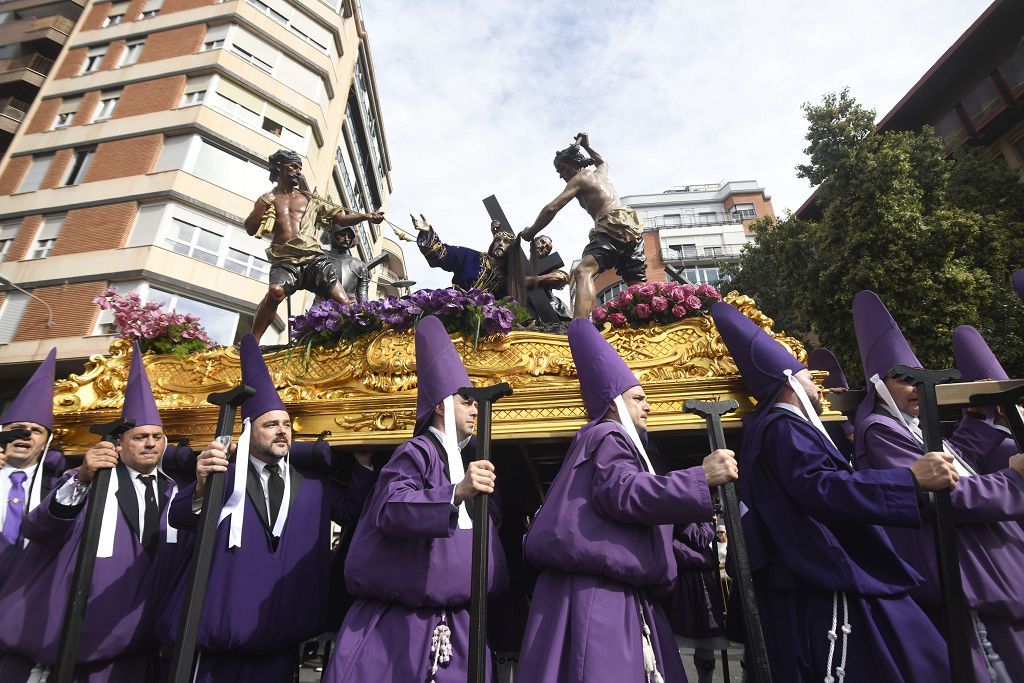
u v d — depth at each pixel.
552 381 3.74
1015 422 2.21
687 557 4.02
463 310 4.01
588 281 5.34
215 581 2.67
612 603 2.18
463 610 2.45
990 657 2.31
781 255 15.12
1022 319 11.77
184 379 4.51
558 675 2.06
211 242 18.27
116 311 4.95
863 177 13.21
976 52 19.75
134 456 3.27
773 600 2.38
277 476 3.13
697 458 4.69
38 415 3.76
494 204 6.07
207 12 21.64
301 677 5.20
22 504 3.60
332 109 23.67
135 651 3.00
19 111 21.89
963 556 2.43
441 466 2.68
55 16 24.05
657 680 2.13
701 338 3.81
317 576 3.00
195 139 18.94
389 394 3.84
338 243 6.22
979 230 12.47
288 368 4.21
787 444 2.41
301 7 23.31
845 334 13.21
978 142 20.28
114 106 20.59
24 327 16.64
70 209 18.31
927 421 2.14
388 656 2.29
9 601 2.92
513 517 4.45
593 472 2.46
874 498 2.04
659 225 46.22
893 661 1.99
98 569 2.93
